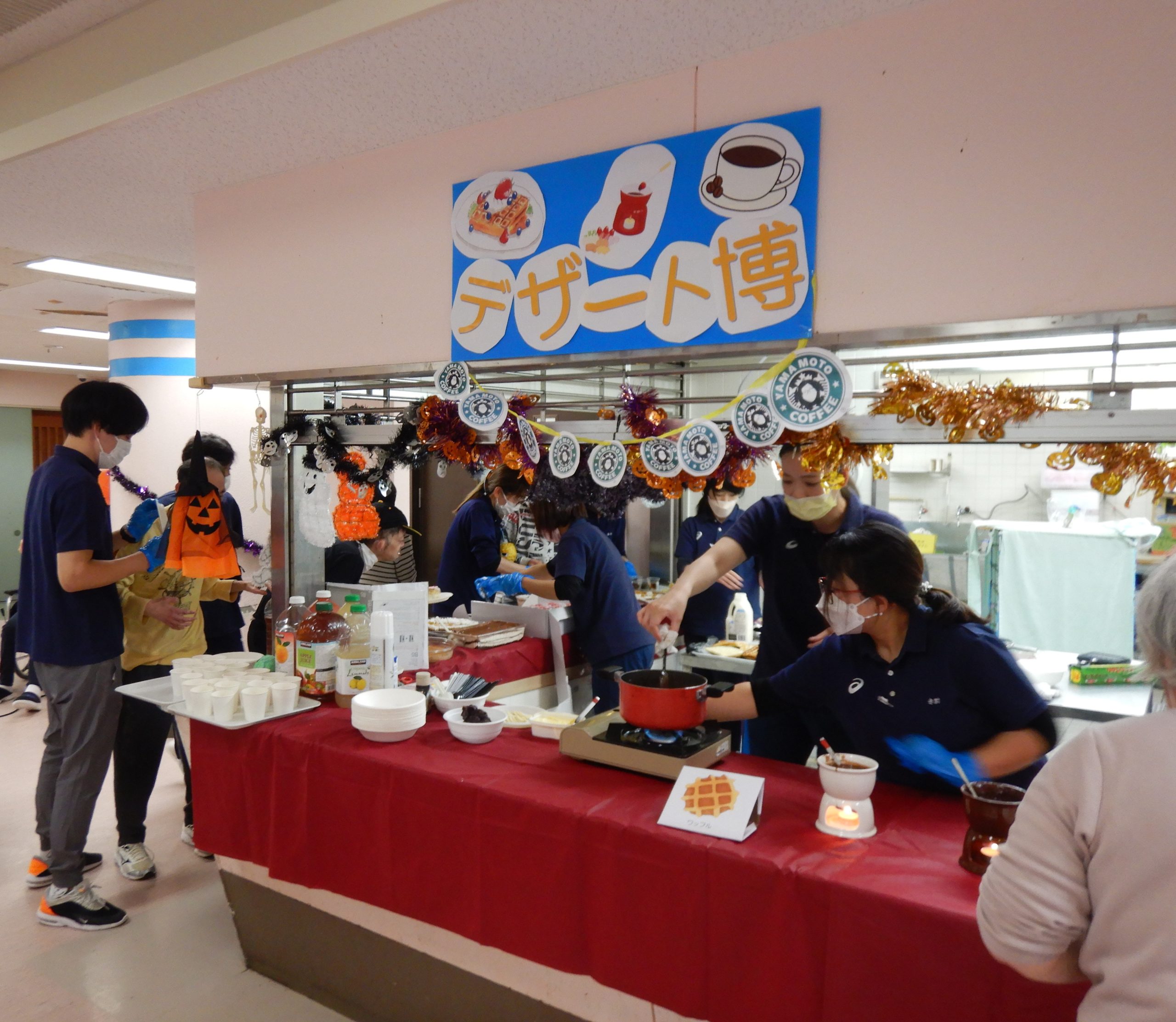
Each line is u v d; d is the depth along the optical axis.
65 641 2.65
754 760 2.03
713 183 1.98
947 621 1.79
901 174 1.78
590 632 3.18
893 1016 1.36
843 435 1.85
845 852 1.52
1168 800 0.92
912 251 1.77
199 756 2.43
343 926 2.28
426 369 2.51
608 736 1.96
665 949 1.60
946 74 1.72
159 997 2.38
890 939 1.35
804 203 1.87
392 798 1.99
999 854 1.06
